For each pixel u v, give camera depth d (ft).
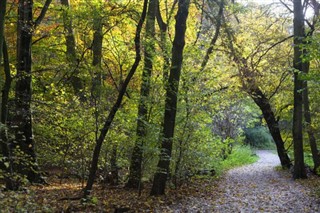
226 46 55.57
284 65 64.64
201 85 44.04
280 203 36.04
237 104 87.92
